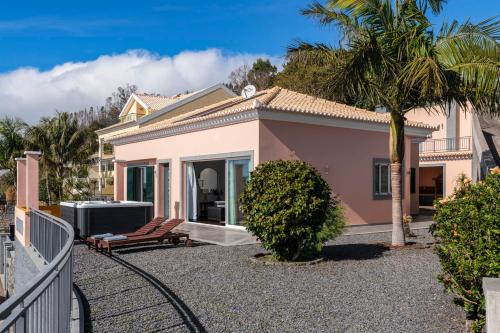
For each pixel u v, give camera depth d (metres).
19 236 14.12
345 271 8.57
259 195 9.36
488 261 4.91
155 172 19.56
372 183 17.11
